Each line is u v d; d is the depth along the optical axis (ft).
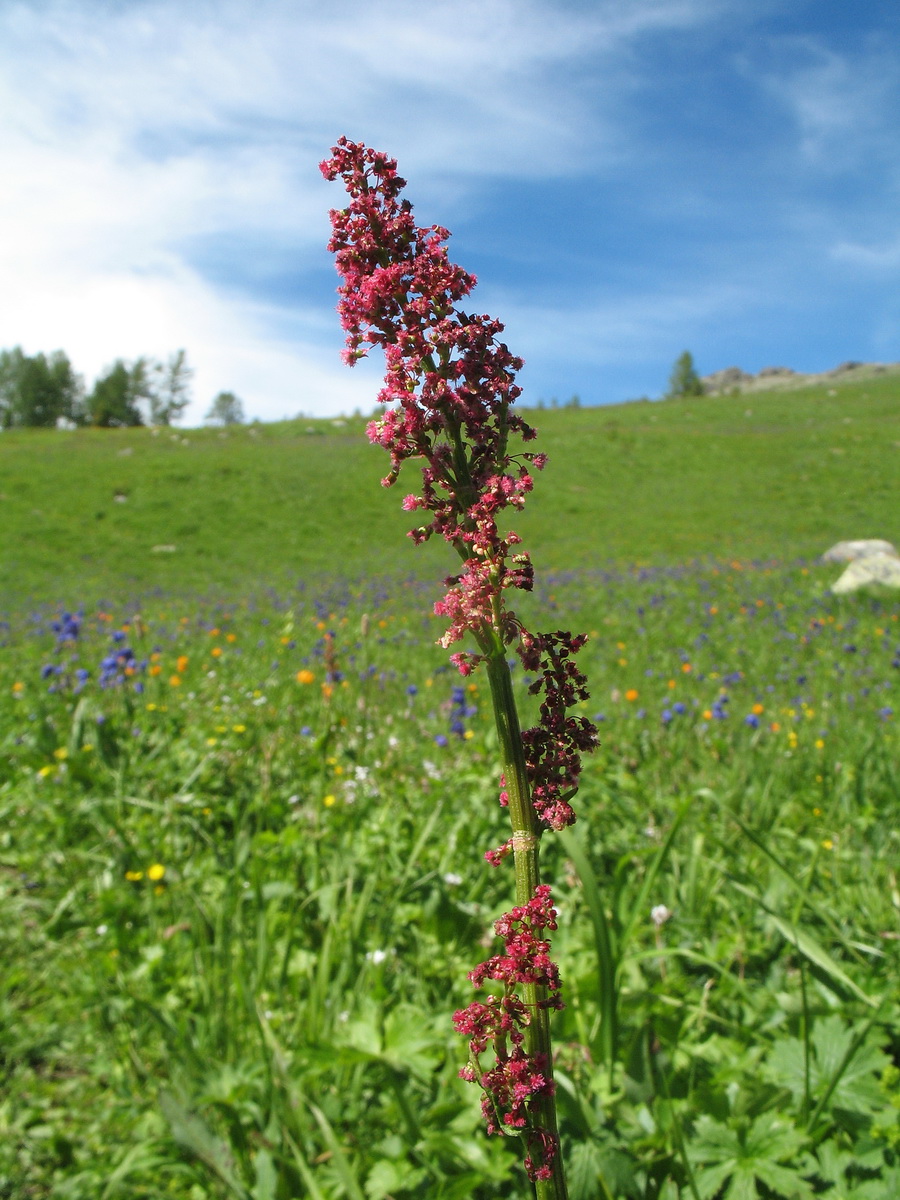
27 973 13.25
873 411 238.07
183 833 16.75
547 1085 4.13
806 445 182.50
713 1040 10.03
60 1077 11.49
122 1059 11.42
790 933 9.37
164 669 33.86
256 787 18.76
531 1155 4.19
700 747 20.88
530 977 4.19
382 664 35.76
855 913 13.23
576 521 133.49
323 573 98.02
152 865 14.83
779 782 18.62
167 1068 10.88
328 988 11.56
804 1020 8.85
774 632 48.47
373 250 4.83
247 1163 9.35
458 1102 9.00
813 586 67.31
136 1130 10.25
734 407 261.24
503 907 13.33
